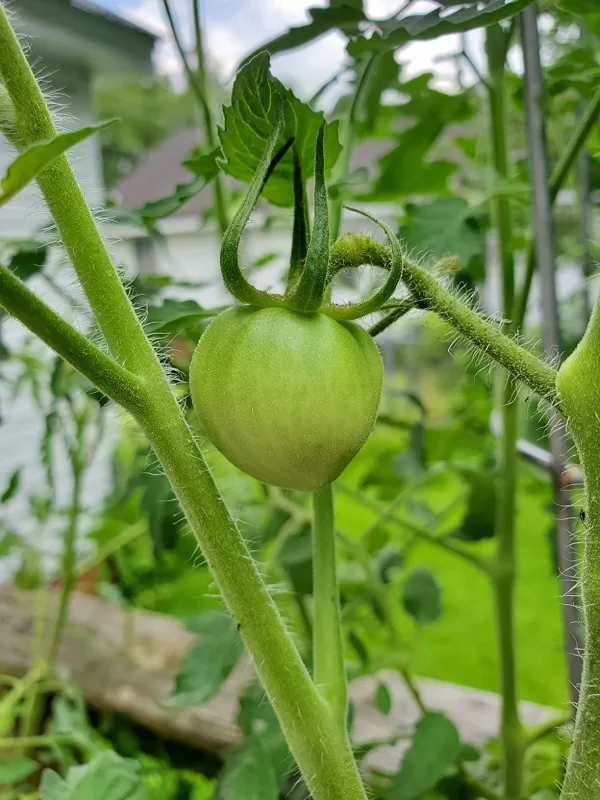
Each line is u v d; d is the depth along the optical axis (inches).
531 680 18.4
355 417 5.1
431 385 47.4
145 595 22.4
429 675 18.9
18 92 5.3
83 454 20.6
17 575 20.5
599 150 11.9
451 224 10.7
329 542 6.4
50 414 13.4
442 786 11.3
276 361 4.9
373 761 12.5
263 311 5.1
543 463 11.7
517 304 11.7
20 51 5.3
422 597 12.8
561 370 5.2
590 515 5.2
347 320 5.4
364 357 5.2
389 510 13.8
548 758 13.2
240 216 5.1
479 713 13.9
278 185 6.5
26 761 11.6
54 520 25.4
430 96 13.6
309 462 5.2
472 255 10.5
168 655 16.0
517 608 22.0
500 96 11.7
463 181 16.6
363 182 8.2
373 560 14.9
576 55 11.1
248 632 5.8
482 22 6.0
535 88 9.3
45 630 17.4
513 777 11.6
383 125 16.5
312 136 6.0
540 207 9.5
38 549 19.2
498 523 12.3
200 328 9.6
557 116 13.8
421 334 42.1
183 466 5.6
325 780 5.9
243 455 5.3
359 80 9.9
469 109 14.7
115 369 5.3
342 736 6.0
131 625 16.7
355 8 7.1
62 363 12.4
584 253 13.7
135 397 5.4
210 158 8.3
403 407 36.5
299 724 5.8
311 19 7.2
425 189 14.9
